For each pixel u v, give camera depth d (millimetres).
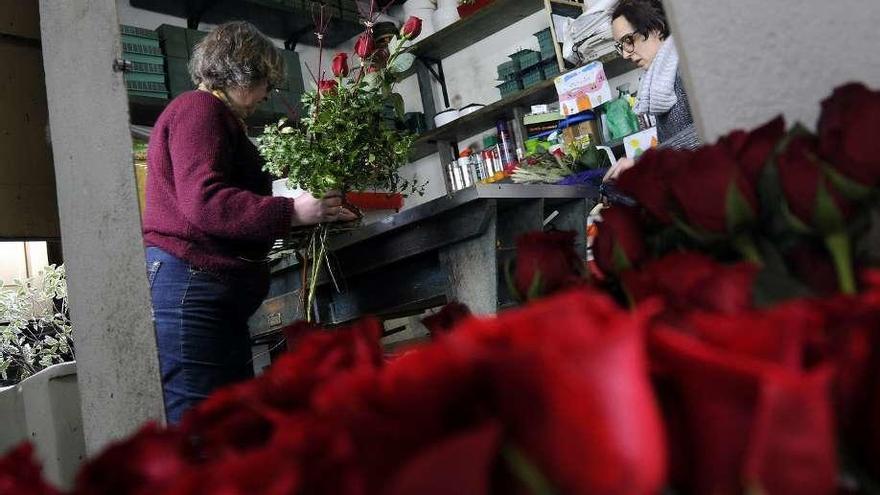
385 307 1824
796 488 229
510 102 4258
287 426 292
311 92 1788
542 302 259
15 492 307
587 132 3596
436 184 5133
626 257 482
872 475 275
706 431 252
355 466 250
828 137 399
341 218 1725
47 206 2326
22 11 2326
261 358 2195
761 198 430
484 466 233
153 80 3373
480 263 1567
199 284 1604
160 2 3992
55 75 1491
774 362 242
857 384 266
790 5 551
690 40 598
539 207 1645
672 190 437
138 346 1271
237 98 1823
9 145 2266
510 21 4613
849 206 394
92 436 1404
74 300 1453
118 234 1313
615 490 225
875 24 524
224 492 235
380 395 241
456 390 242
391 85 1849
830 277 424
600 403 227
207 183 1570
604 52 3723
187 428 371
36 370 2625
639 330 233
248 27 1824
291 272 1984
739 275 338
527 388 239
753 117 571
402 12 5027
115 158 1313
